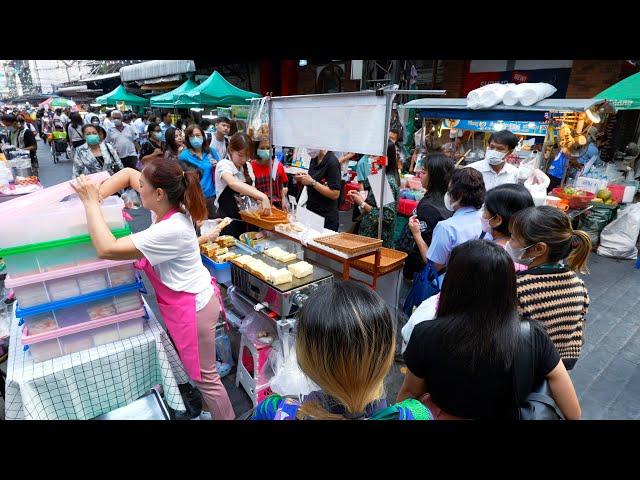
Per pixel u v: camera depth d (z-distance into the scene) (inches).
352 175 238.4
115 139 298.5
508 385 43.7
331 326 29.6
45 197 67.0
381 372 30.8
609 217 200.7
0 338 90.7
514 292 43.8
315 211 145.9
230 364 108.8
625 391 103.7
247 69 416.8
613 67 240.2
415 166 244.2
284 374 73.8
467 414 46.0
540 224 53.5
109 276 74.6
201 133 158.9
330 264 120.3
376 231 120.5
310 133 111.4
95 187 65.8
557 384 45.3
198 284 75.9
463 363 43.7
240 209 131.3
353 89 340.8
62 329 70.5
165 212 72.4
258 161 140.0
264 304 90.5
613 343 124.9
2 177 152.1
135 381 79.4
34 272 67.5
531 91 158.4
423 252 101.0
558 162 200.7
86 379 72.5
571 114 150.2
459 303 44.6
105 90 816.3
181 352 77.7
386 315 31.6
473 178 85.4
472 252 44.1
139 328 80.3
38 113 717.3
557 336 54.5
